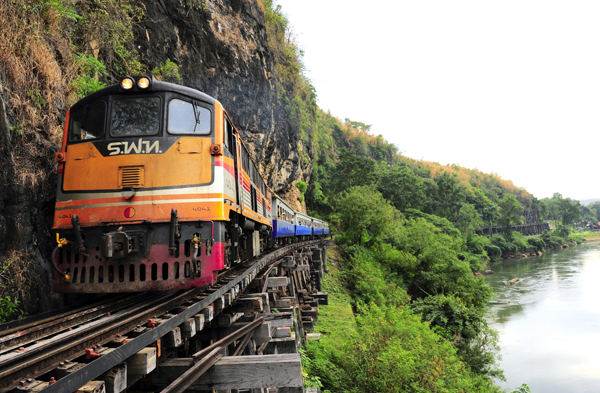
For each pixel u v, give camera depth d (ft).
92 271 19.99
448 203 268.82
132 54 44.86
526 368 83.20
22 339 13.56
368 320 62.59
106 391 11.23
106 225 20.06
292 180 134.10
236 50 71.61
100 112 22.26
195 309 17.53
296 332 47.83
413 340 57.06
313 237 114.93
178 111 22.13
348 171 190.49
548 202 598.34
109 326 14.52
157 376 16.40
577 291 146.30
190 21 57.93
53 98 28.58
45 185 26.05
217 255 20.31
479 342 85.15
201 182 20.95
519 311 123.24
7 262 21.80
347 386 48.55
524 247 306.76
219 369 16.60
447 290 114.11
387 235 143.13
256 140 86.84
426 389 46.85
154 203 20.40
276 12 106.63
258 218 40.04
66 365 10.85
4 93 23.82
